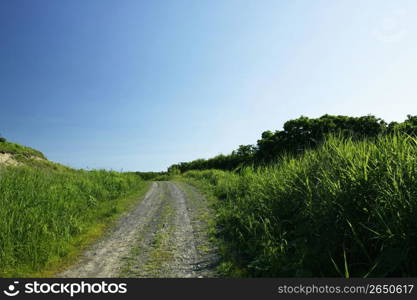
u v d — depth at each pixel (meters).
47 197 9.08
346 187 4.40
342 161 5.15
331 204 4.40
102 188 14.73
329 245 4.24
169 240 7.34
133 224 9.41
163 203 13.57
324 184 4.85
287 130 31.97
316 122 29.95
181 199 14.62
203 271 5.09
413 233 3.36
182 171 57.22
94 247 7.05
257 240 5.60
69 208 9.23
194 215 10.36
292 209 5.93
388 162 4.13
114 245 7.16
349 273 3.87
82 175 16.89
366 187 4.20
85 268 5.59
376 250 3.88
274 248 4.93
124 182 18.59
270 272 4.42
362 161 4.58
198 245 6.77
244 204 8.68
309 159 6.60
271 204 6.57
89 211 10.52
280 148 30.86
